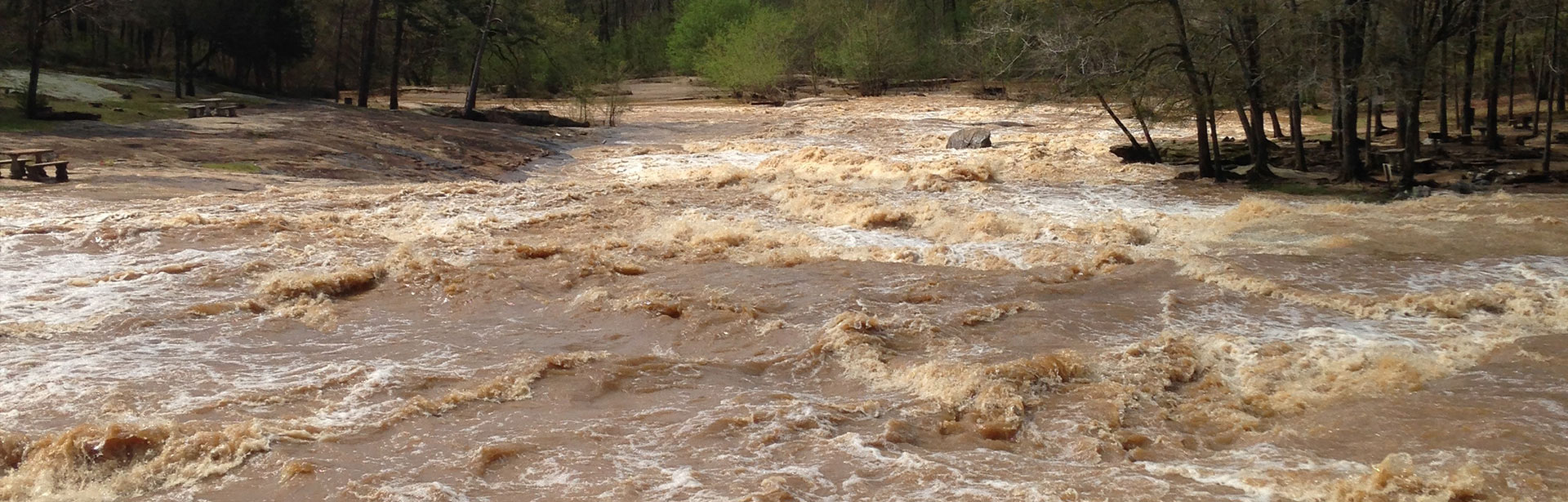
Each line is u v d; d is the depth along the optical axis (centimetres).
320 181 2236
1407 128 2266
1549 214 1814
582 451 825
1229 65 2316
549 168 2942
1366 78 2189
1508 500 720
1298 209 1928
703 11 7112
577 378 998
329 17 4731
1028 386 971
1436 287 1370
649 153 3256
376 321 1212
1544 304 1266
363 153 2700
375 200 1919
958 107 4778
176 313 1184
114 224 1565
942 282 1374
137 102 3391
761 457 813
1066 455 837
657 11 8956
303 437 839
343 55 5106
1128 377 1009
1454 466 775
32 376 971
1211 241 1673
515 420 892
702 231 1742
